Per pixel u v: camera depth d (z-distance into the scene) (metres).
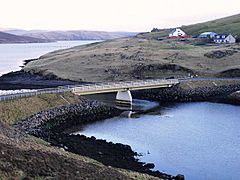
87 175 31.55
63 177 29.44
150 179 37.16
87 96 95.12
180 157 50.22
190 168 46.22
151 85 96.38
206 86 105.44
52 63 154.25
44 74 136.50
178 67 126.88
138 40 195.38
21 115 62.28
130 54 149.00
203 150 53.41
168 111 82.75
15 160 30.12
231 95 94.62
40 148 38.75
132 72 127.94
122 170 38.78
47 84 119.62
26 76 137.88
